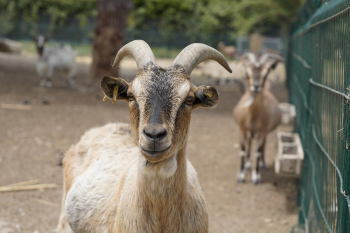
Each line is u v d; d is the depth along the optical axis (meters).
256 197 5.88
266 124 6.42
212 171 6.84
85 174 3.38
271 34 27.86
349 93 2.45
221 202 5.66
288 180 6.59
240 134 6.59
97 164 3.41
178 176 2.57
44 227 4.68
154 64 2.57
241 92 14.64
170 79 2.47
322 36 3.92
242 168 6.52
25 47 24.95
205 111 11.32
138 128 2.48
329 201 3.08
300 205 5.12
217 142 8.44
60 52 12.40
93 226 3.08
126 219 2.67
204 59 2.76
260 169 7.09
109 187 3.14
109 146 3.56
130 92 2.55
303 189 4.87
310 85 4.79
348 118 2.45
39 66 12.33
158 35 27.34
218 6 28.20
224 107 12.00
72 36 27.55
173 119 2.38
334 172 2.93
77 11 29.00
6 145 7.12
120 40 13.62
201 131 9.19
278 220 5.15
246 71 6.60
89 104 10.80
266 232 4.80
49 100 10.74
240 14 27.94
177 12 29.22
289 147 6.12
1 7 28.55
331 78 3.28
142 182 2.56
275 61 6.72
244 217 5.22
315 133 4.20
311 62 4.87
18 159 6.59
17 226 4.63
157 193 2.54
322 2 4.50
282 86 15.90
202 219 2.84
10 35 27.64
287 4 26.22
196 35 28.36
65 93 11.92
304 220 4.62
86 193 3.20
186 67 2.59
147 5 29.03
